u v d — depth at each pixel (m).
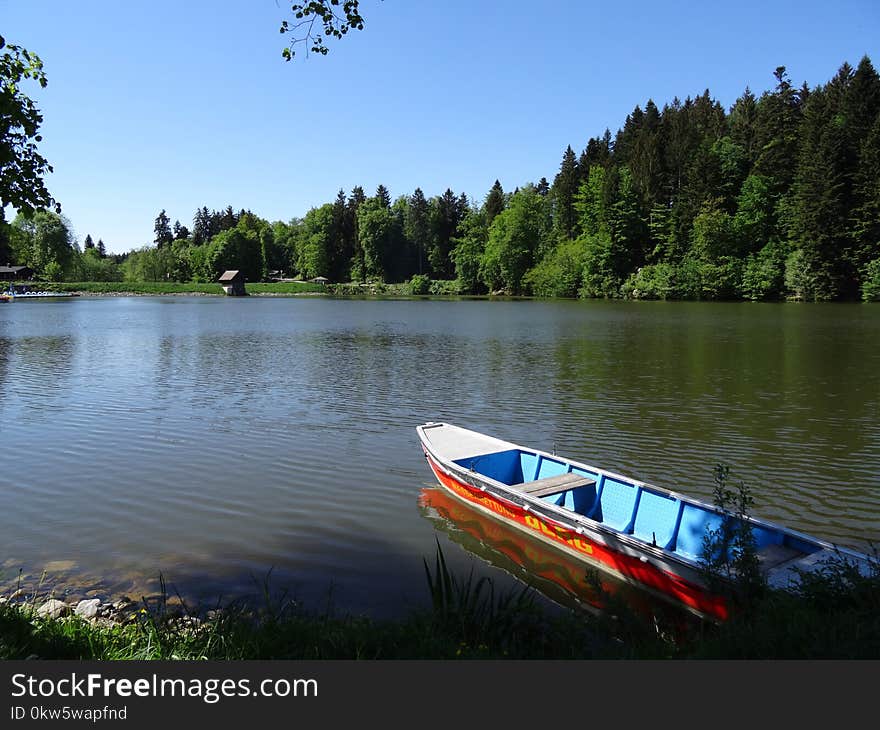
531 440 13.98
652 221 77.94
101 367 24.56
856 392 18.91
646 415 16.23
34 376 22.38
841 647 4.24
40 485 10.91
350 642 5.07
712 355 27.06
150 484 11.00
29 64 6.98
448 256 118.06
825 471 11.77
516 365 24.78
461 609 5.42
